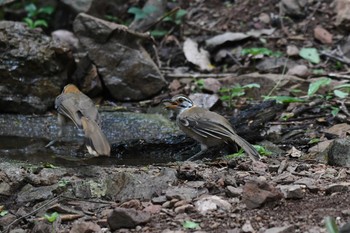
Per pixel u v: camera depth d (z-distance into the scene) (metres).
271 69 16.62
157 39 18.36
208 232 8.48
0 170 10.66
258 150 12.08
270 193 9.09
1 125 14.77
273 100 14.12
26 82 15.39
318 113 14.34
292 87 15.63
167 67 17.42
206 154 12.73
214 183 10.01
